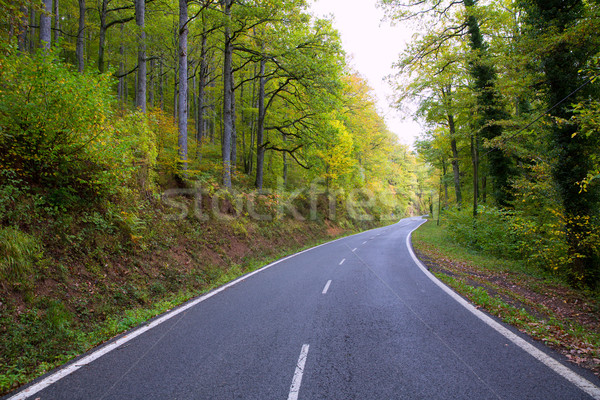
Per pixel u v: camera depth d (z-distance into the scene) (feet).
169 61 76.69
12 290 14.51
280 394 9.58
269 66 61.62
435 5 40.83
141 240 25.86
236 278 29.50
